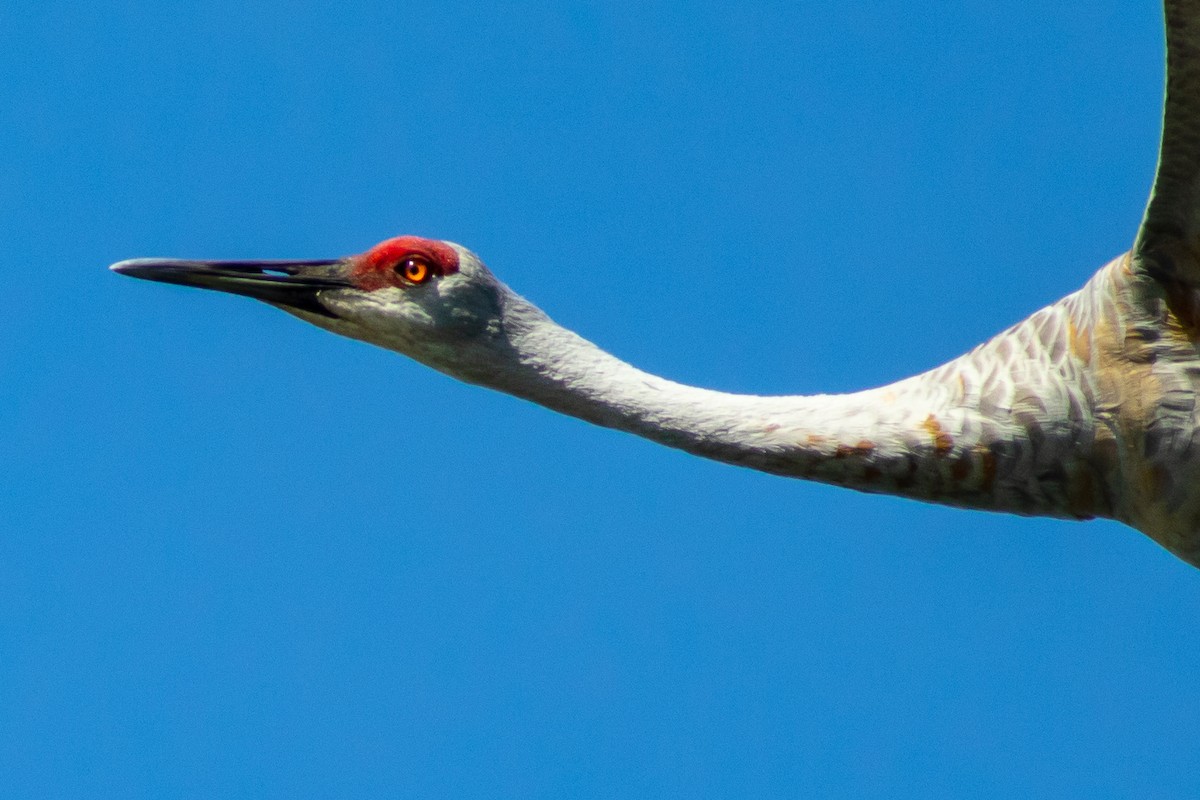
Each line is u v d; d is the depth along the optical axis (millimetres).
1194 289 12859
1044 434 13195
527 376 14477
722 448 13828
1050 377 13234
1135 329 12992
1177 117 12320
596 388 14289
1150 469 12992
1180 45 12148
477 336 14633
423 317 14672
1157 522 13156
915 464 13445
